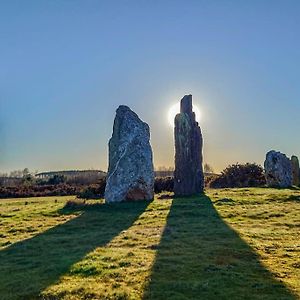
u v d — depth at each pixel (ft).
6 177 289.12
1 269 56.03
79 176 269.85
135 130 122.31
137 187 117.80
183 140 135.03
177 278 48.65
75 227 86.43
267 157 160.25
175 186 134.00
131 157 119.55
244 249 62.34
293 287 45.83
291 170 160.15
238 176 186.50
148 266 53.16
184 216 93.86
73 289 45.03
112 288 45.50
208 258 57.47
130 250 62.44
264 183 179.63
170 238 71.10
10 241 75.15
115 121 126.21
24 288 46.88
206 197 120.78
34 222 93.25
